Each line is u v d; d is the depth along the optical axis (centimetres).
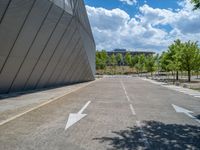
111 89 2928
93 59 5834
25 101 1570
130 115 1157
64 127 867
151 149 636
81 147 637
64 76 3512
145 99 1883
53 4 1923
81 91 2580
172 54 5666
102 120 1015
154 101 1761
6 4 1362
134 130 849
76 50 3312
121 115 1150
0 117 1018
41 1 1689
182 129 886
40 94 2062
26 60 1962
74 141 692
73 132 797
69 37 2741
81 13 3238
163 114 1214
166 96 2150
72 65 3550
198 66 4791
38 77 2470
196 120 1076
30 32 1789
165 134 804
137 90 2809
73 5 2617
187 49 4747
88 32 4250
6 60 1673
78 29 2961
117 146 655
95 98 1886
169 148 648
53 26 2145
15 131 796
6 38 1538
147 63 9612
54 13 2038
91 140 707
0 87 1844
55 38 2333
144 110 1327
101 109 1323
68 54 3048
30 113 1145
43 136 739
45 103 1512
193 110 1373
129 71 13975
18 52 1769
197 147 662
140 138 745
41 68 2394
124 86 3562
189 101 1803
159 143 695
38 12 1745
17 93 2083
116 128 872
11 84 1981
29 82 2331
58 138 720
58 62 2819
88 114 1154
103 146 651
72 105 1463
